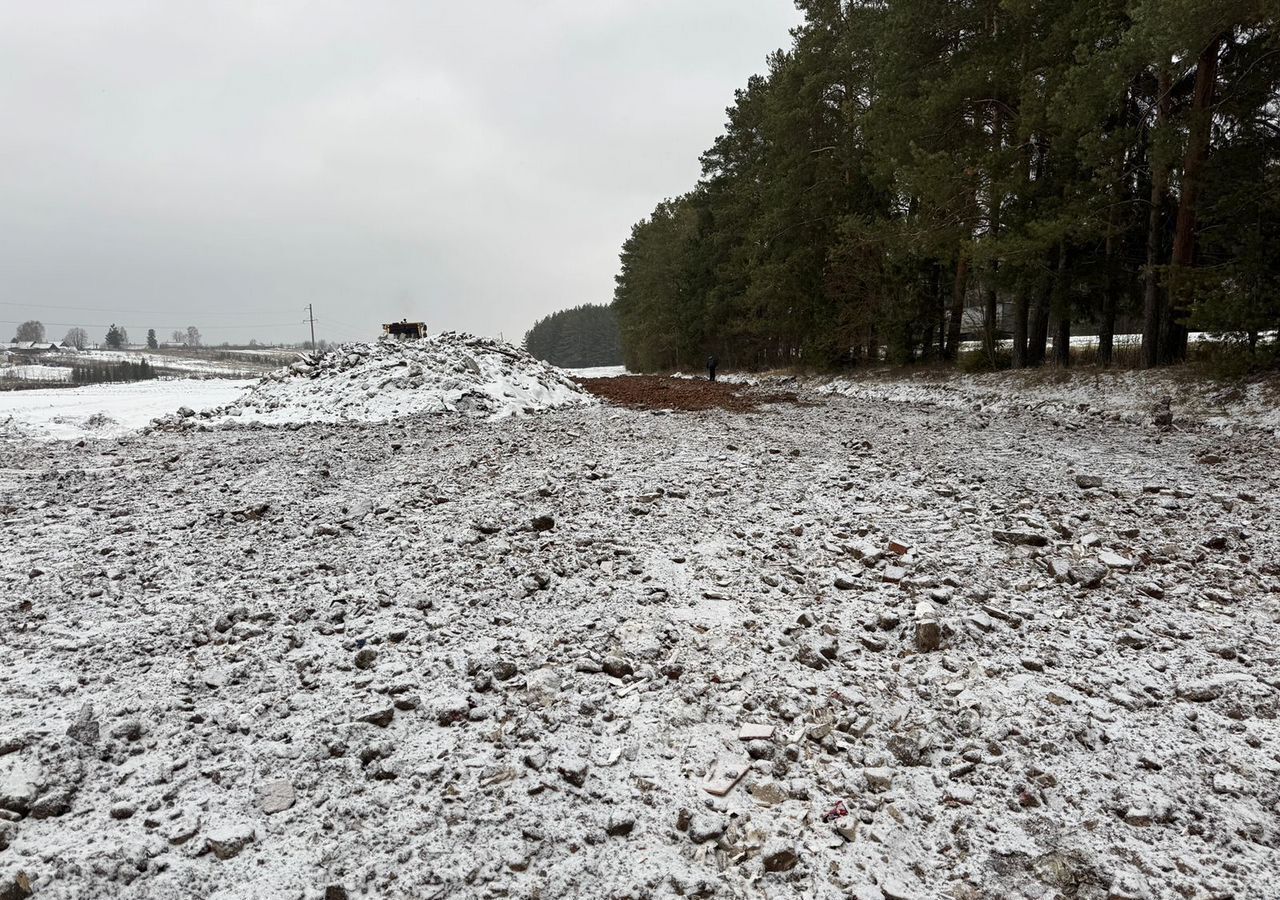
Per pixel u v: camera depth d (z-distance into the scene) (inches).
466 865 96.3
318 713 133.0
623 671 150.9
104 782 112.3
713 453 385.1
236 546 227.5
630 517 261.9
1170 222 666.2
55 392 1043.3
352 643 159.8
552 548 226.1
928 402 757.3
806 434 468.4
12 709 130.7
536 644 162.6
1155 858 101.0
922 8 794.2
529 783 114.0
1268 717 136.5
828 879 96.2
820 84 1021.2
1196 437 436.5
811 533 245.6
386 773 115.6
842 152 1026.7
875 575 208.1
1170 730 132.9
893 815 110.0
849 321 1075.9
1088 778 119.4
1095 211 618.2
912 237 807.7
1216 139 552.7
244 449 411.2
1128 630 173.6
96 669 147.5
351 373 665.0
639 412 607.5
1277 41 501.4
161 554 219.6
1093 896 94.1
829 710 138.4
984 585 201.2
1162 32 463.2
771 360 1604.3
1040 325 812.0
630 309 2524.6
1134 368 641.0
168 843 100.0
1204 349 553.0
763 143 1360.7
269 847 99.7
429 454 390.3
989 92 745.0
